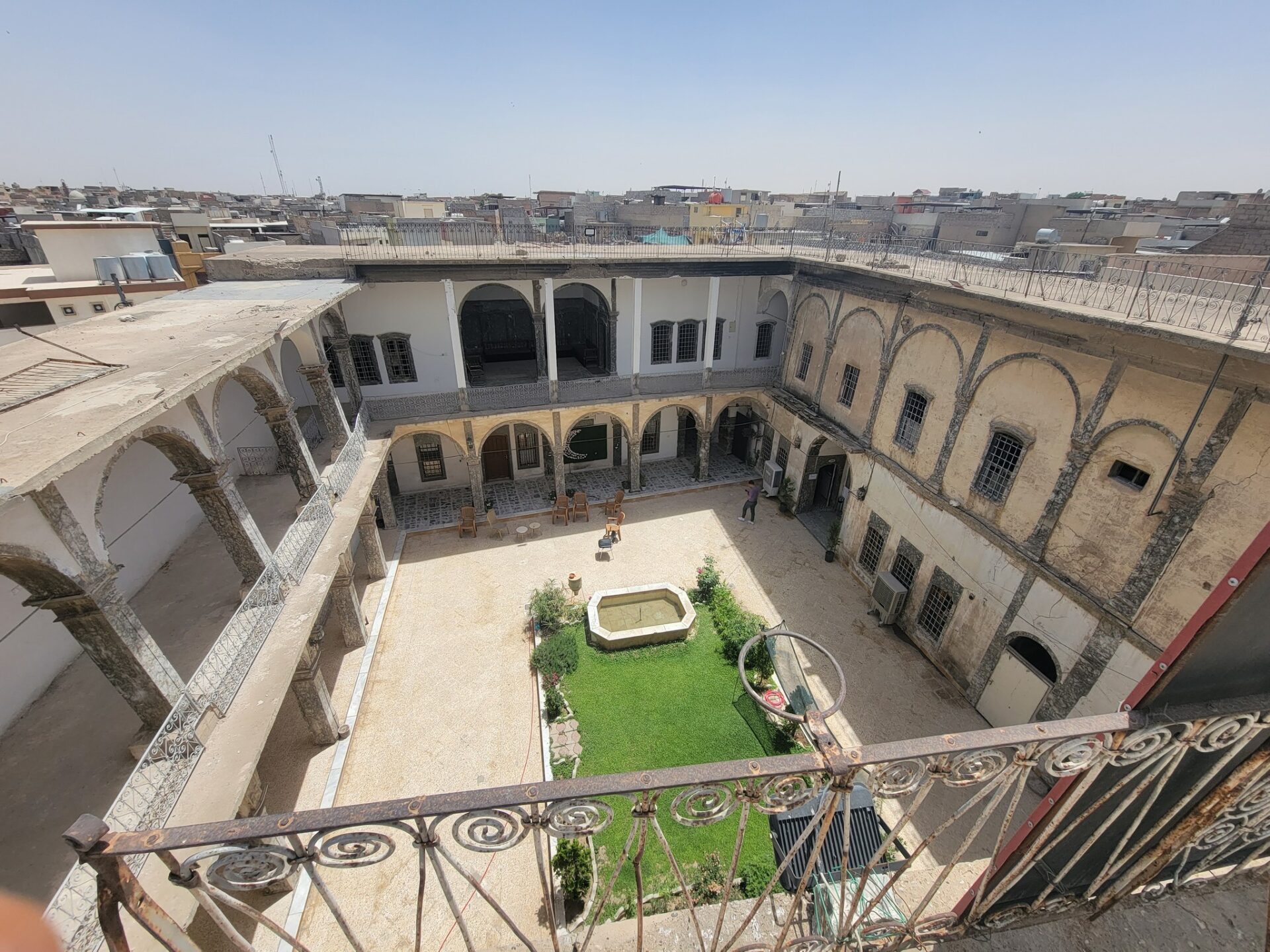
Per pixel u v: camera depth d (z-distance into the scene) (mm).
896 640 14727
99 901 2193
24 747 7383
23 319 17031
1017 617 11664
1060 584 10703
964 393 12883
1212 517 8430
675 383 20812
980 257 17344
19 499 4688
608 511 20000
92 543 6094
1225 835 3170
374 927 8828
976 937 3355
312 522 11078
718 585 15969
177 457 8008
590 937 3098
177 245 22688
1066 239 29453
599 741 11758
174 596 9922
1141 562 9391
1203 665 2365
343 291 13961
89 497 6121
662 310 21000
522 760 11375
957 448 13211
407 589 16250
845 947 3295
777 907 3920
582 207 44500
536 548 18203
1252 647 2377
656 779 2344
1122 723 2459
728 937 3652
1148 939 3342
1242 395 7992
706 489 21953
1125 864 3252
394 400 17875
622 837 9891
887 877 4863
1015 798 2727
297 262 15484
